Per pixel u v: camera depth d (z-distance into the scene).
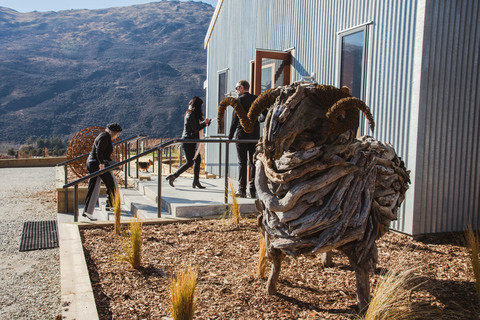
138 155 6.26
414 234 5.51
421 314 3.18
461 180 5.85
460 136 5.79
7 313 3.82
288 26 8.83
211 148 12.71
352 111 2.66
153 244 5.09
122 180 11.29
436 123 5.57
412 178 5.50
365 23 6.43
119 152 12.75
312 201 2.94
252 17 10.44
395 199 3.43
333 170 2.95
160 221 6.10
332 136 2.93
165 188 8.39
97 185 7.43
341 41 7.12
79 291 3.51
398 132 5.78
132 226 4.29
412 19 5.55
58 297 4.20
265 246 3.73
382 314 2.89
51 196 10.95
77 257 4.41
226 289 3.70
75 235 5.28
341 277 4.03
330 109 2.61
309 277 4.04
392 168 3.48
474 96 5.85
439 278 4.00
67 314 3.09
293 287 3.78
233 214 6.18
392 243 5.29
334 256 4.70
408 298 3.48
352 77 6.90
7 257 5.53
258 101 2.94
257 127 7.11
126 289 3.70
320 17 7.74
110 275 4.03
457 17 5.61
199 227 5.85
